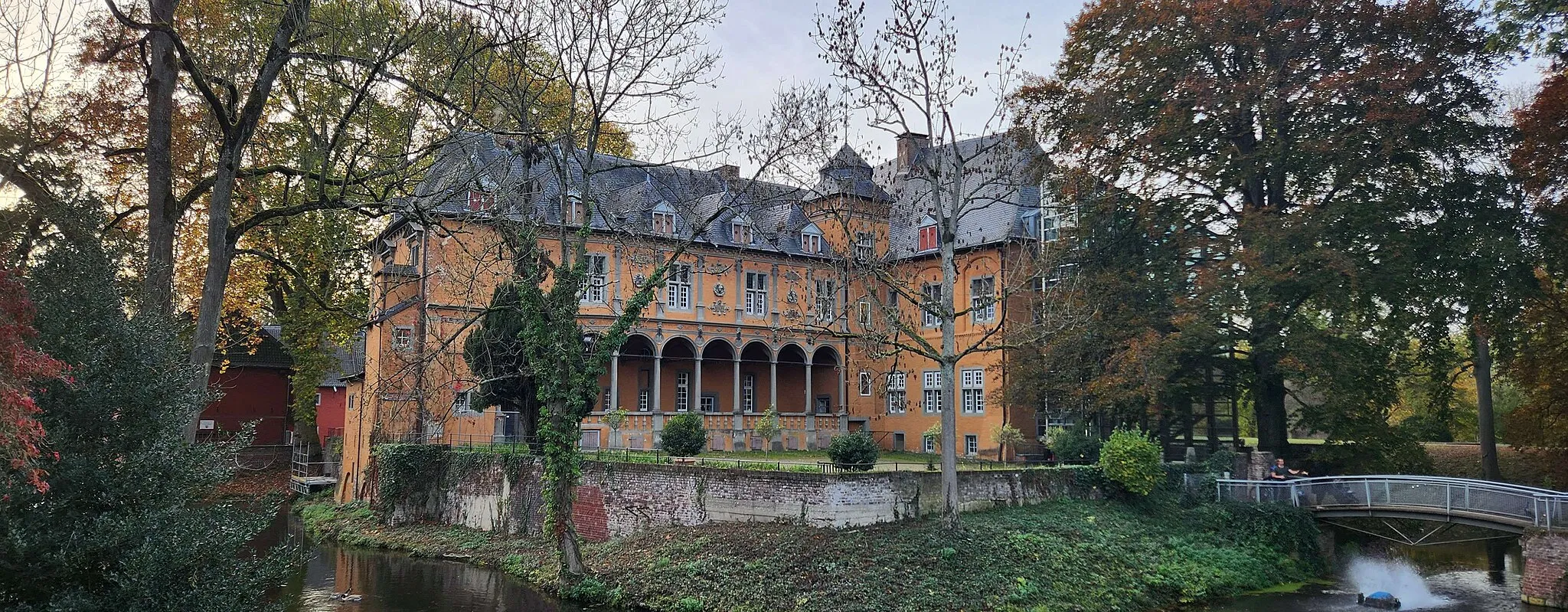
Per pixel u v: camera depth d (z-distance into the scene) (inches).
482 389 1008.2
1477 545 1112.2
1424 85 971.9
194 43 737.0
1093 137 1091.9
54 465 376.5
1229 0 993.5
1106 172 1126.4
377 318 814.5
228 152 580.4
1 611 354.6
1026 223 1411.2
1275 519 943.7
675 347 1569.9
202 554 402.3
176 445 416.2
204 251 1041.5
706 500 845.2
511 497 989.8
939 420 1528.1
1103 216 1138.7
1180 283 1085.1
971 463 1184.8
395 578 856.3
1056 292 941.8
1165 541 882.1
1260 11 989.8
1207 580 811.4
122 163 717.9
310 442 1569.9
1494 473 1184.8
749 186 796.6
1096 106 1077.8
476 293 967.0
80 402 386.0
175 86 605.0
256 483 1577.3
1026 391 1171.3
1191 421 1216.8
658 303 1453.0
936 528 778.8
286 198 679.7
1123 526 888.9
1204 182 1072.8
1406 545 1096.8
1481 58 968.3
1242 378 1145.4
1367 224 962.1
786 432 1536.7
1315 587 860.0
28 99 546.3
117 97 673.6
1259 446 1133.7
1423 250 982.4
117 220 591.8
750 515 814.5
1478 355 1203.2
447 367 961.5
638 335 1448.1
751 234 1541.6
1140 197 1125.7
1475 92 993.5
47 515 371.2
